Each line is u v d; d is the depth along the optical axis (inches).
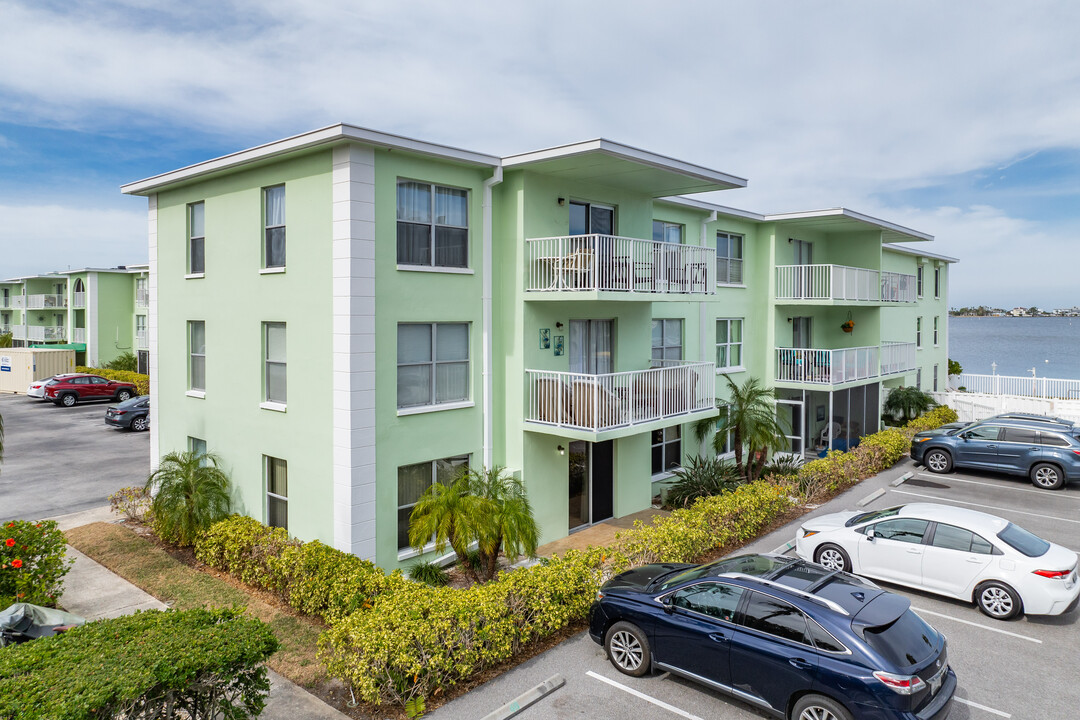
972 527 420.5
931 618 405.7
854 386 876.6
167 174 586.9
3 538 398.0
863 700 257.4
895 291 987.9
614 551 432.5
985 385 1390.3
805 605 284.4
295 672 340.2
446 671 323.0
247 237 539.8
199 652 247.4
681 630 312.3
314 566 408.8
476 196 539.2
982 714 304.0
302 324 495.8
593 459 629.0
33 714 203.9
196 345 615.5
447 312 522.6
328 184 469.4
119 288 1793.8
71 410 1305.4
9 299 2114.9
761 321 855.1
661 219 704.4
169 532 521.7
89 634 265.4
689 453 764.6
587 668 341.4
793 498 629.0
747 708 306.2
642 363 661.3
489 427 553.9
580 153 491.8
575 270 523.5
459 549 436.1
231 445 571.8
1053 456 709.3
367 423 472.1
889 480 748.0
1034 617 407.2
